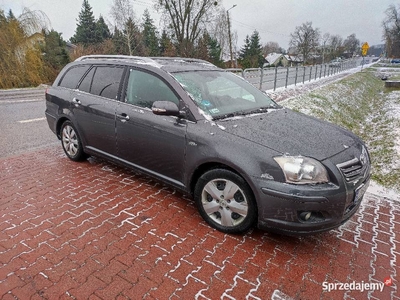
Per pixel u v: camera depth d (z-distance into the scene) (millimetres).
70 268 2398
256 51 63500
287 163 2480
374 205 3697
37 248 2625
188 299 2139
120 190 3770
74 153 4676
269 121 3209
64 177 4145
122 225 3010
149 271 2396
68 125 4648
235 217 2855
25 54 19344
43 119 8406
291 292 2250
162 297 2148
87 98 4180
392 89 20359
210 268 2457
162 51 42188
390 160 5258
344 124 9406
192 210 3340
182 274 2377
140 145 3541
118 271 2385
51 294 2137
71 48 43875
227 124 2984
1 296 2105
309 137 2869
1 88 18344
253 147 2652
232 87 3838
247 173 2604
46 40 21984
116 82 3885
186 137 3041
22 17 19562
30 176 4164
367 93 17922
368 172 2904
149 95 3488
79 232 2873
